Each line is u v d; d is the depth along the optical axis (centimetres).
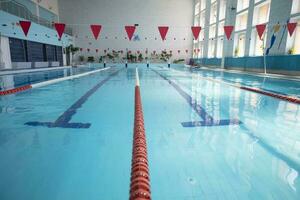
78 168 137
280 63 688
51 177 127
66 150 162
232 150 163
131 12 1661
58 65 1312
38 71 934
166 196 110
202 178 126
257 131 204
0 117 247
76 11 1634
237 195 111
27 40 1022
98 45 1680
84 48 1684
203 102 329
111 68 1230
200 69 1161
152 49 1705
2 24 812
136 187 87
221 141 180
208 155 155
